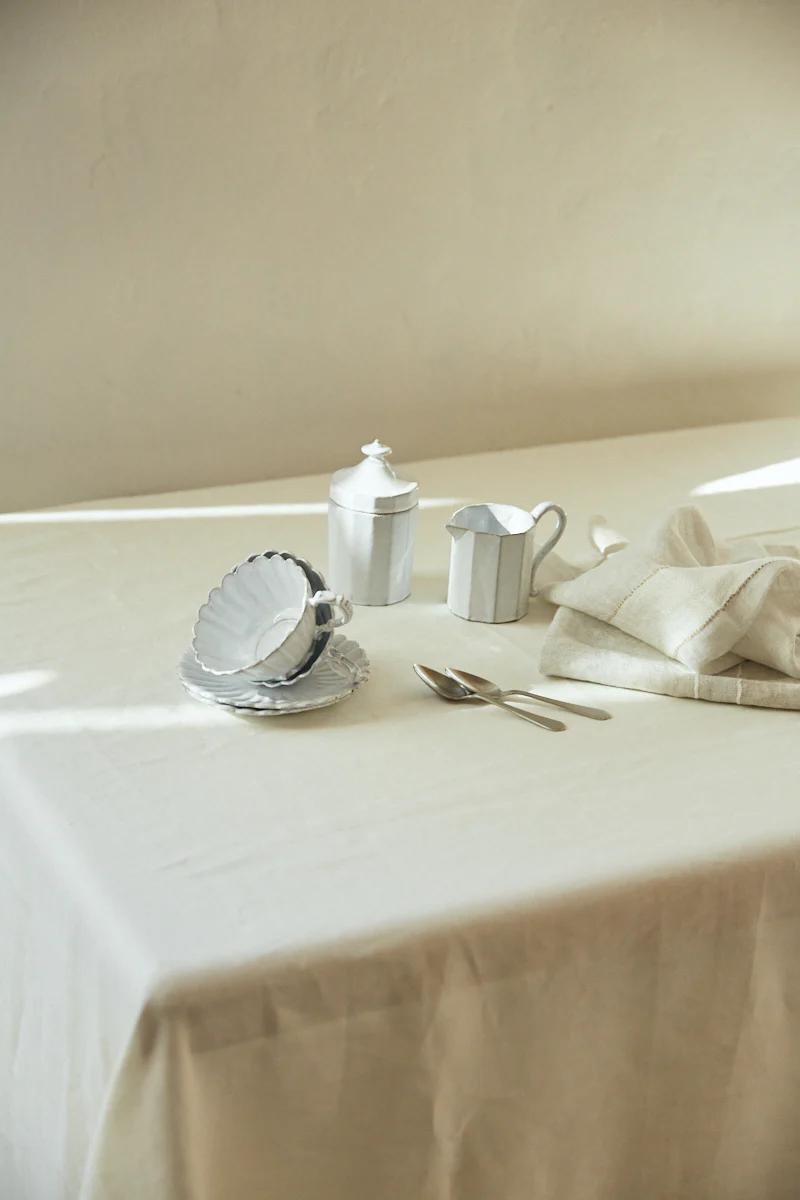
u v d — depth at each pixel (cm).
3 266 156
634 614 115
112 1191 76
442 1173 86
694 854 88
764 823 93
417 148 176
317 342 180
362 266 179
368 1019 80
